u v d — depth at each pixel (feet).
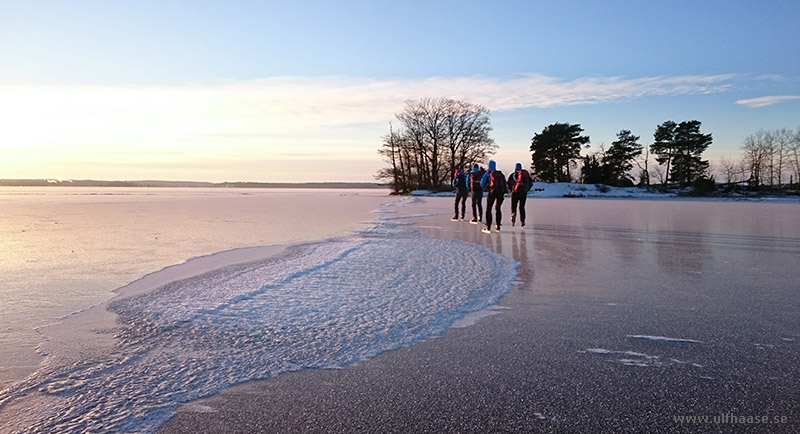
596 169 260.83
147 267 27.94
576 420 10.16
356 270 26.27
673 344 14.51
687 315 17.57
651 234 45.37
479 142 254.27
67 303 19.67
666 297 20.36
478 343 14.71
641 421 10.12
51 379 12.16
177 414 10.47
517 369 12.73
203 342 14.80
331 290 21.50
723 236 43.57
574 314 17.81
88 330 16.02
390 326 16.33
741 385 11.71
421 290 21.57
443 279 23.97
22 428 9.91
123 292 21.62
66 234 45.65
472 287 22.21
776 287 22.21
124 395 11.33
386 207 103.40
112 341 14.94
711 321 16.80
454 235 44.42
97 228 51.57
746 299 19.94
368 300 19.74
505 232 47.29
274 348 14.29
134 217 68.85
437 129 254.47
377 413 10.48
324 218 67.46
